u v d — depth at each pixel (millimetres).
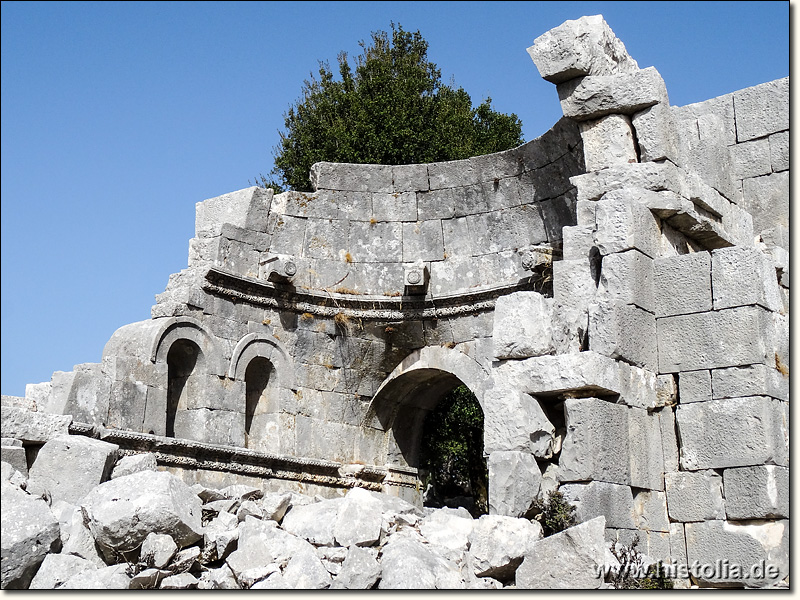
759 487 11500
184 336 17547
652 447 12250
